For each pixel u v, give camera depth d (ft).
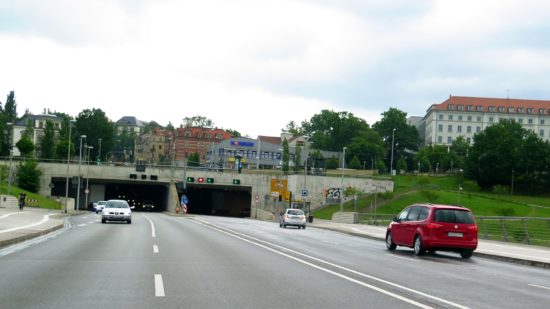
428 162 467.52
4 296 32.63
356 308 30.86
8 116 533.14
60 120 526.16
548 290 42.32
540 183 400.47
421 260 66.49
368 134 501.15
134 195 392.68
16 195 218.59
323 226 167.84
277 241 88.58
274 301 32.53
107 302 31.19
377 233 128.98
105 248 65.16
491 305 33.47
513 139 403.13
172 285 37.88
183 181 273.54
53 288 35.81
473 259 73.77
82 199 317.22
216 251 65.46
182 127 625.82
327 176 311.06
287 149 450.30
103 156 498.28
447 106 568.82
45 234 86.12
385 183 324.60
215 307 30.22
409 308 31.27
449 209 74.02
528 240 107.34
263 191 297.33
